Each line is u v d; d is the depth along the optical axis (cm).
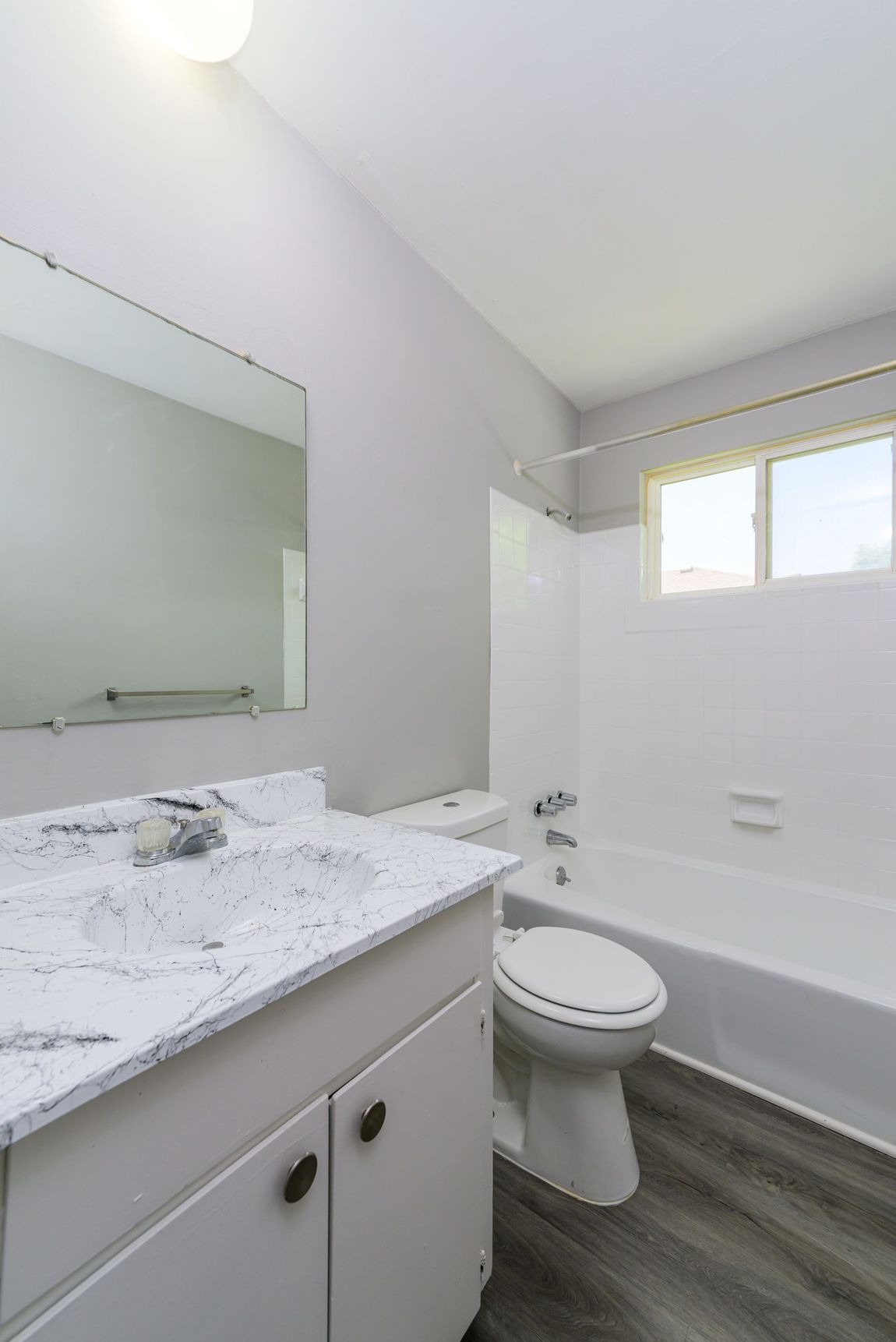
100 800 91
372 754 143
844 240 155
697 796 225
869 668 190
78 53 87
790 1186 119
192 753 103
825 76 111
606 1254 105
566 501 244
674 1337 92
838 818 195
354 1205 66
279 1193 58
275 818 116
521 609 209
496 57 108
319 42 105
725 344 204
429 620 162
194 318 103
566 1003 113
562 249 158
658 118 120
